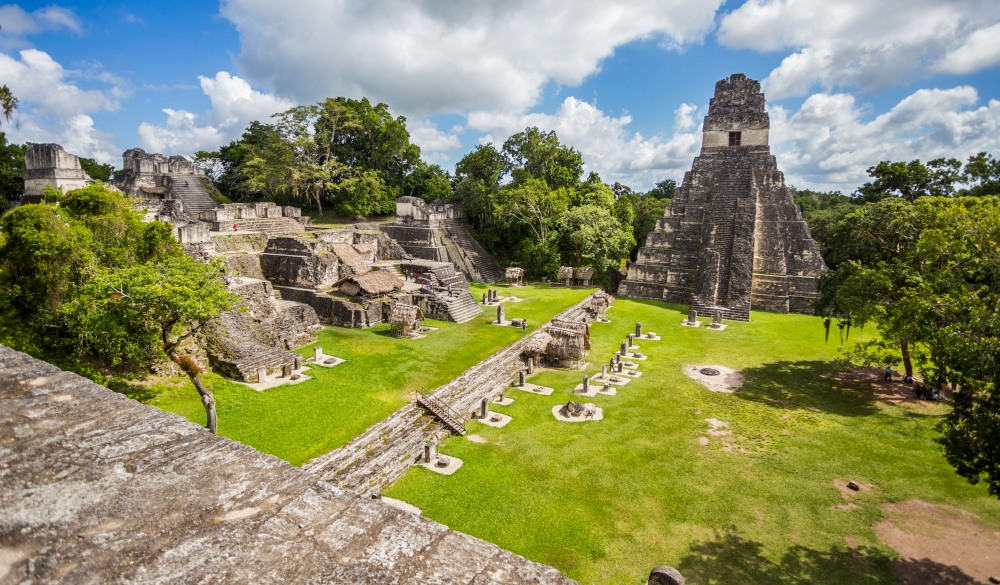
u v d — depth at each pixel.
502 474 18.62
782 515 16.44
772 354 33.59
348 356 28.72
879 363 26.44
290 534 3.70
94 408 4.77
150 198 51.28
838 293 27.94
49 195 25.03
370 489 17.20
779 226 49.09
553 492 17.56
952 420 13.43
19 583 2.90
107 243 23.11
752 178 50.00
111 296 18.83
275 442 18.25
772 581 13.66
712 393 26.77
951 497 17.39
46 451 4.03
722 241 48.56
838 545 15.07
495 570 3.76
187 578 3.15
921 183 56.00
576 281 55.91
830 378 29.14
